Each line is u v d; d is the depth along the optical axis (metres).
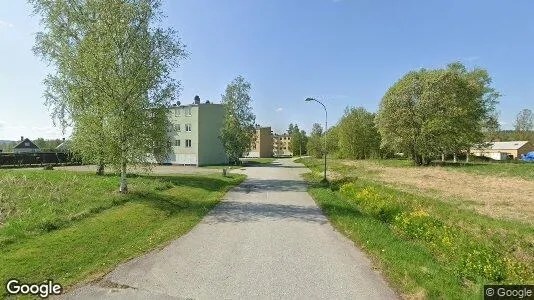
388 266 8.49
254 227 12.77
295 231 12.20
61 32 23.62
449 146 52.72
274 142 173.88
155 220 13.60
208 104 61.91
